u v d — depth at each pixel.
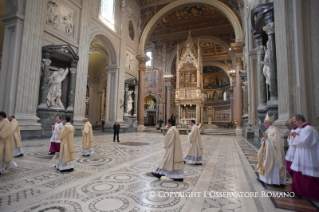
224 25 24.72
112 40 16.12
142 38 20.62
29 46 9.14
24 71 8.90
